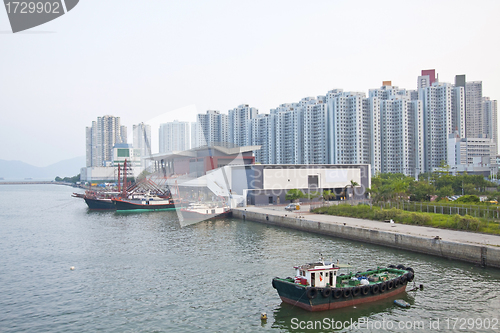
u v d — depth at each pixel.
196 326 28.42
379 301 33.00
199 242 57.56
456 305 31.56
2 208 124.06
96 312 31.03
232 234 64.81
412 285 36.06
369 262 43.94
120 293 35.25
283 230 69.44
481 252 41.75
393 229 55.09
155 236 63.50
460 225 53.38
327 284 32.03
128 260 46.84
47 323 29.09
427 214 63.09
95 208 115.56
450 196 97.19
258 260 45.88
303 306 31.14
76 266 44.66
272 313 30.72
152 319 29.62
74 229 73.81
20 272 42.53
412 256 46.69
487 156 182.88
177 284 37.44
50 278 40.19
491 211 57.66
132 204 102.88
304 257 47.09
